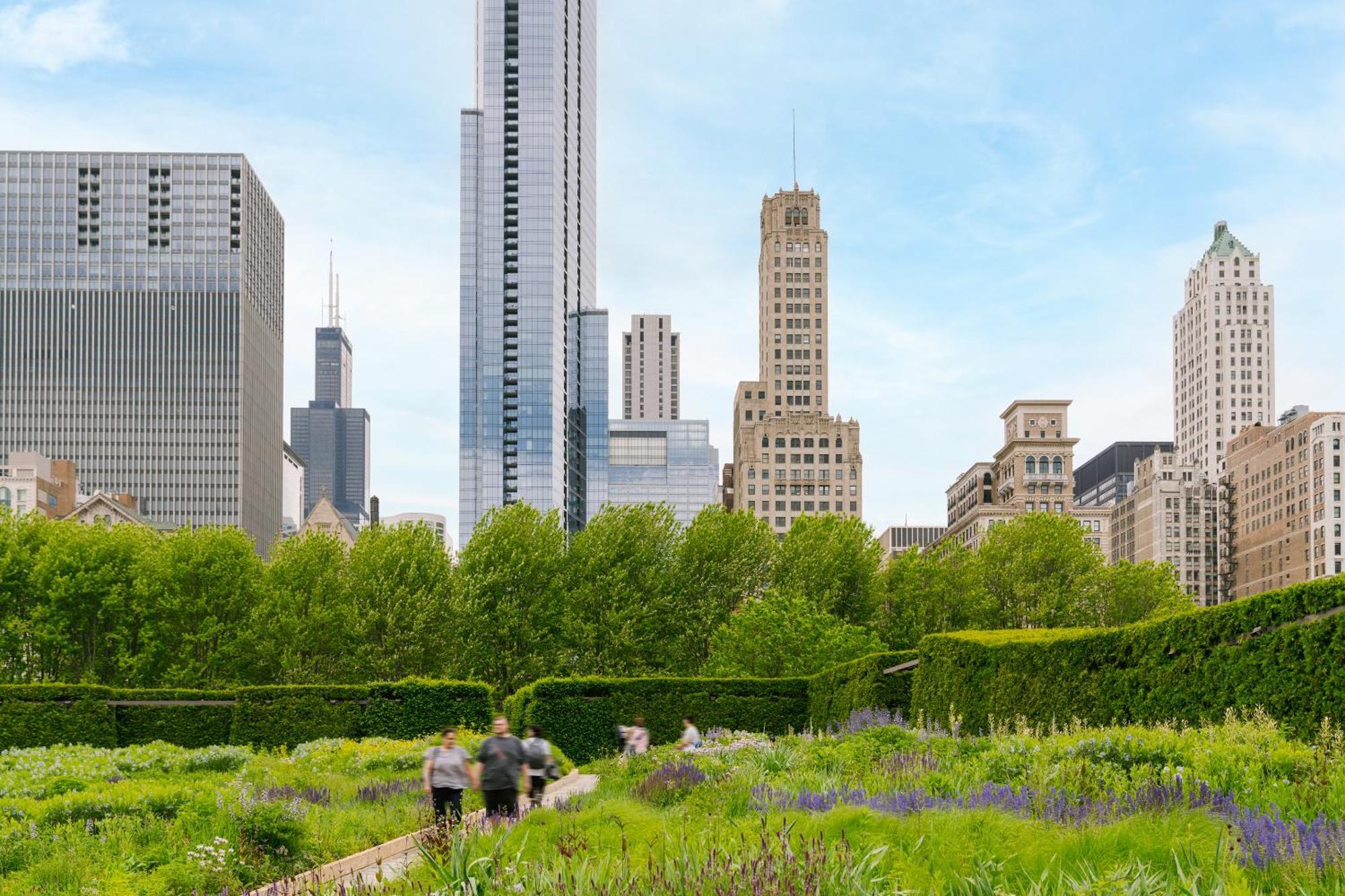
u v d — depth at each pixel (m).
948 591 67.56
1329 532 161.50
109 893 13.26
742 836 11.64
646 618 61.38
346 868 16.22
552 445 197.38
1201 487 195.75
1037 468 182.25
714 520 68.00
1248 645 18.45
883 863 10.53
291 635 59.91
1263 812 11.50
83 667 61.09
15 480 154.00
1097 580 71.44
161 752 34.38
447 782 18.34
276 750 39.78
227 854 14.69
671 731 43.78
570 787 28.92
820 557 66.00
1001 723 26.72
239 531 64.44
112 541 61.97
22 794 23.69
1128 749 16.12
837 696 40.06
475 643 59.97
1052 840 10.85
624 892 9.42
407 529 65.62
